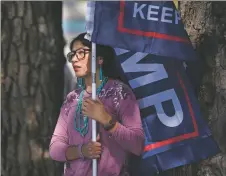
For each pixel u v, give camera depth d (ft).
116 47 28.40
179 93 30.66
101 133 28.58
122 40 28.40
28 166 37.06
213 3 31.48
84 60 29.04
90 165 28.73
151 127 30.48
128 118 28.45
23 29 36.96
